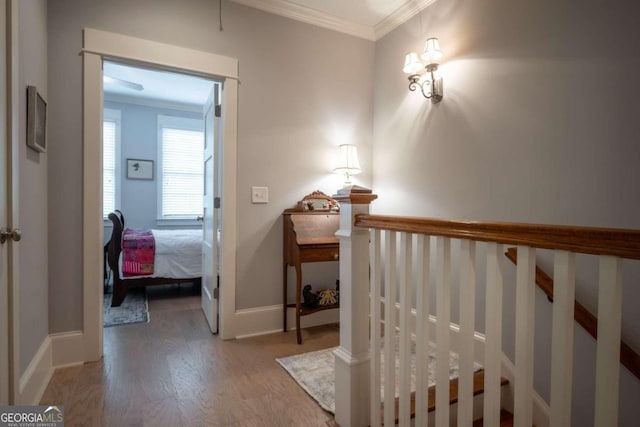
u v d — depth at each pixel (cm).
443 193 248
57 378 201
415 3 271
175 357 232
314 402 182
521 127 195
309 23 293
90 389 190
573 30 171
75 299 219
